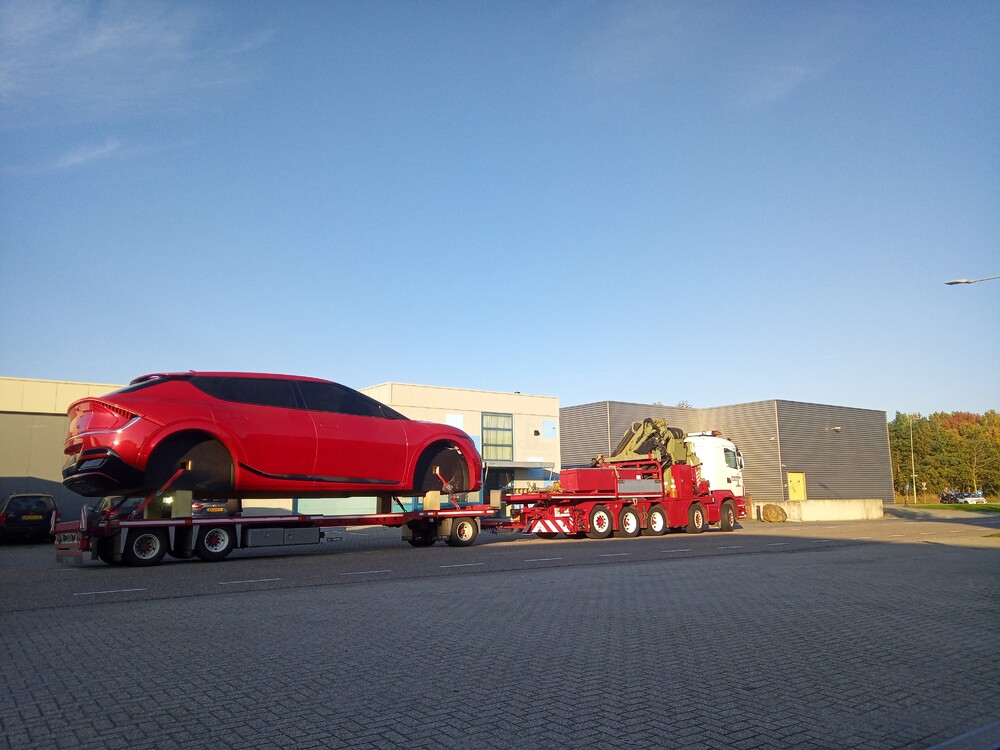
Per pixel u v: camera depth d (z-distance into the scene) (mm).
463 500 20422
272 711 4910
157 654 6535
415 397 34188
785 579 11984
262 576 12344
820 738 4500
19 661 6297
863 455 54219
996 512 50781
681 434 26438
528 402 38250
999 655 6715
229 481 15031
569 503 22828
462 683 5613
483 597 9922
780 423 48344
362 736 4441
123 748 4246
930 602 9656
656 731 4578
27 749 4227
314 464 16109
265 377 16109
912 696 5406
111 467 13750
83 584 11305
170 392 14711
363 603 9375
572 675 5879
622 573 12805
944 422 120938
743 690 5496
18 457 26625
